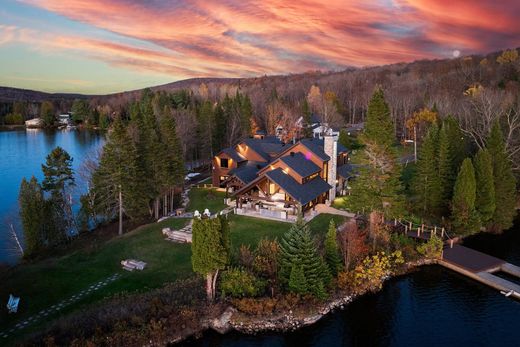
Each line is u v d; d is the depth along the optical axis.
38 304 29.55
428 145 49.53
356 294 34.31
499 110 69.06
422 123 85.12
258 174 54.62
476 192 47.97
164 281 33.25
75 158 99.44
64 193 49.47
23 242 47.78
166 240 42.41
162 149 52.31
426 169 49.59
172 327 27.78
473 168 45.84
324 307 31.98
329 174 56.06
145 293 30.89
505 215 49.19
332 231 35.09
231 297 31.19
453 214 46.47
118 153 47.31
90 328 26.20
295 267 31.84
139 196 50.56
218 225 29.77
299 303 31.22
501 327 29.97
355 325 30.48
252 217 49.03
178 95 140.00
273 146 67.19
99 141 135.62
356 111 141.62
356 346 28.16
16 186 75.50
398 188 42.78
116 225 52.25
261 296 31.61
